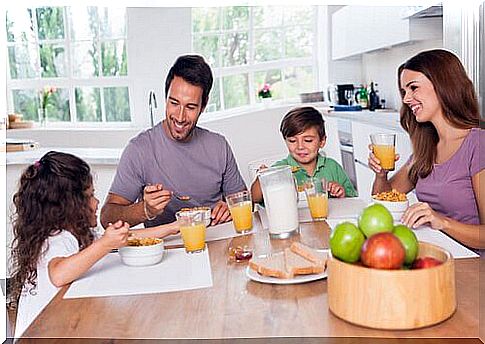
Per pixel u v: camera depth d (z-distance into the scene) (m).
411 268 1.01
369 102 5.02
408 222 1.58
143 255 1.38
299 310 1.05
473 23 2.30
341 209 1.94
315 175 2.54
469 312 1.01
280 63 6.01
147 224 2.26
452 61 1.89
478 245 1.57
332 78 5.71
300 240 1.57
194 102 2.08
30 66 5.70
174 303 1.13
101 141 5.49
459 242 1.57
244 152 5.59
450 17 2.43
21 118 5.69
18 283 1.50
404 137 3.15
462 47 2.34
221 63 5.78
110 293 1.20
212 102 5.77
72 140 5.50
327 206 1.83
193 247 1.50
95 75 5.68
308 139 2.49
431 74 1.88
